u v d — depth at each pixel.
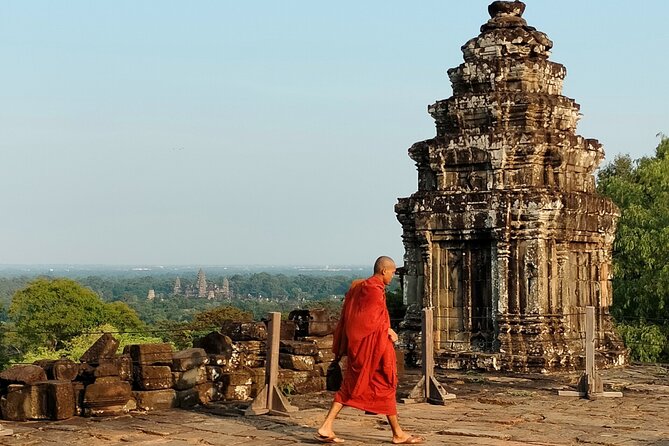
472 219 21.05
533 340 20.36
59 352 42.06
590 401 16.23
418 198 21.97
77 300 52.66
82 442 11.91
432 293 21.83
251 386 15.84
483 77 22.03
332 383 17.14
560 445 11.85
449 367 20.89
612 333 23.02
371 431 12.73
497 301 20.81
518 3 22.75
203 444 11.84
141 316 110.94
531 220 20.61
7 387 13.65
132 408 14.23
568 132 22.23
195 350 15.40
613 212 23.05
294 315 17.70
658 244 33.69
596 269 22.72
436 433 12.67
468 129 22.12
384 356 11.59
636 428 13.30
